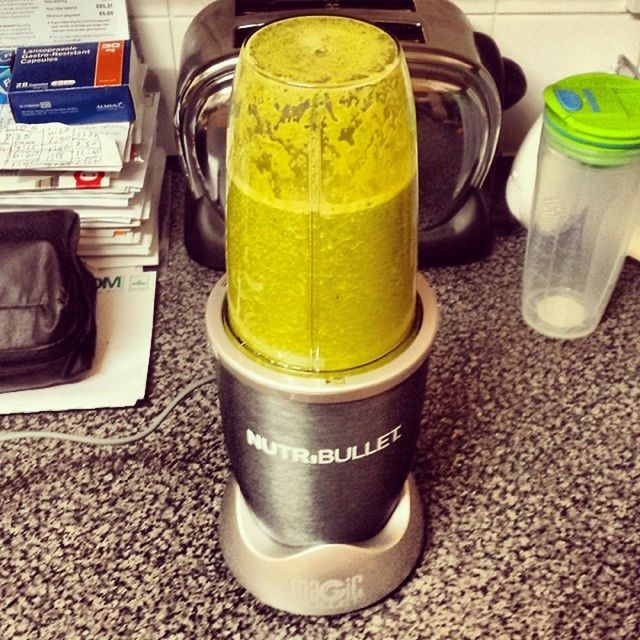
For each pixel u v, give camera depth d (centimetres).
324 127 32
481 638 48
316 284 36
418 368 41
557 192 66
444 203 68
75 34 71
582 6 75
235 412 42
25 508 54
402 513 50
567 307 69
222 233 69
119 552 52
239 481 47
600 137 55
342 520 46
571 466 57
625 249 67
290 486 44
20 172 64
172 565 51
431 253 71
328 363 39
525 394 62
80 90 65
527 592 50
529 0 75
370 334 38
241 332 40
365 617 49
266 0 67
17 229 61
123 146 65
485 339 67
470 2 75
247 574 49
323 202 34
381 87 32
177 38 76
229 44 61
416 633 48
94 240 69
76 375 61
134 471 57
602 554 52
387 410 41
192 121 63
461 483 56
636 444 59
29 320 57
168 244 74
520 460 57
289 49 34
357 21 36
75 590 50
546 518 54
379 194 34
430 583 50
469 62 61
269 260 36
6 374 58
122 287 69
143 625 48
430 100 62
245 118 34
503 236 76
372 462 43
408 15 65
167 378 63
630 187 63
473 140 65
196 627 48
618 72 73
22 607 49
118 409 61
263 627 49
